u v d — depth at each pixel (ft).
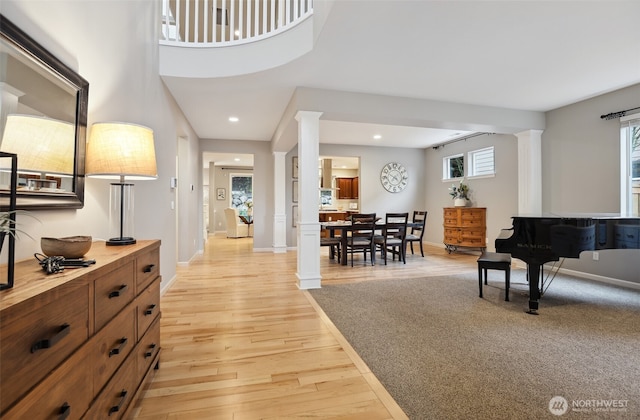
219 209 37.19
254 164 22.58
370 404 5.16
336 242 17.57
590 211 13.91
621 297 11.02
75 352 3.15
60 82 5.08
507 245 9.86
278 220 21.90
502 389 5.54
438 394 5.41
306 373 6.10
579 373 6.06
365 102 12.87
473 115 14.49
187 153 17.35
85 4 5.98
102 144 5.51
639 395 5.33
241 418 4.82
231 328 8.29
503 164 19.35
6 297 2.52
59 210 5.21
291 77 11.27
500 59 10.04
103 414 3.76
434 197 25.71
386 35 8.59
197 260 18.58
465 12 7.61
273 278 14.01
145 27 9.36
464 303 10.41
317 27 8.78
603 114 13.38
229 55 10.99
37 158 4.58
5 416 2.24
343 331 8.13
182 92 12.50
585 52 9.61
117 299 4.20
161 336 7.77
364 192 25.59
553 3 7.25
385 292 11.73
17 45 4.13
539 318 9.00
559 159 15.17
